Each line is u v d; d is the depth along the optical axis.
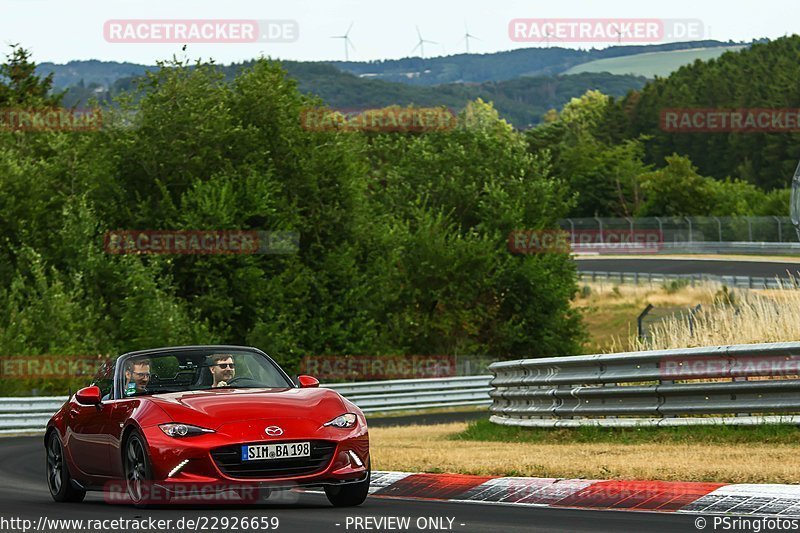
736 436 34.69
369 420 81.56
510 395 44.41
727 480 24.80
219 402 23.94
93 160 113.88
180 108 115.00
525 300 136.25
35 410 71.50
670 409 36.78
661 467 27.08
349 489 24.50
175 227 108.81
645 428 37.53
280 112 120.31
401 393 90.06
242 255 110.38
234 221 111.88
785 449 31.11
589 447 35.03
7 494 30.92
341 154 122.81
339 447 23.44
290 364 110.31
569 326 138.38
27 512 24.84
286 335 108.75
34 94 172.38
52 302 90.06
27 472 40.19
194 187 110.25
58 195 111.94
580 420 40.12
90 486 26.97
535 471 28.25
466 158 142.62
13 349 84.19
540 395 41.88
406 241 130.00
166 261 102.00
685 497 23.30
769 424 34.38
